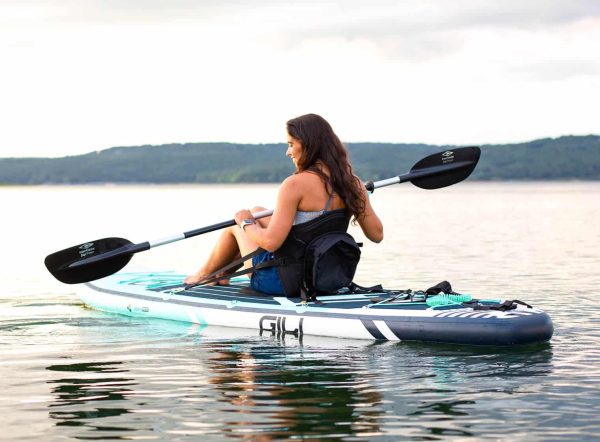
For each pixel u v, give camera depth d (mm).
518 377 5016
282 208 6391
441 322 5930
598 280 10125
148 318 7332
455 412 4301
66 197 72000
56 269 7094
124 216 31078
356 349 5848
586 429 4012
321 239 6453
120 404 4496
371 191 7145
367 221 6691
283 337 6336
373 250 14898
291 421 4164
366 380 4973
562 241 17141
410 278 10406
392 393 4672
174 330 6699
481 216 30141
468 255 13797
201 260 14000
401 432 3980
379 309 6203
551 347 5875
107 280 8258
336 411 4332
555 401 4488
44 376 5141
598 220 26734
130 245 7156
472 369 5219
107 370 5301
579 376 5031
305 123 6473
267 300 6762
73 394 4715
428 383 4895
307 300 6527
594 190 99938
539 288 9320
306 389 4781
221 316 6816
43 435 3986
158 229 22578
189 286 7289
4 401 4570
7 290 9570
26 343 6219
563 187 128000
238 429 4047
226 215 30969
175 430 4039
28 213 34938
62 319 7344
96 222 26750
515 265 12070
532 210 36250
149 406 4461
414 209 38375
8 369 5340
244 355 5707
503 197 64812
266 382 4953
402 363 5402
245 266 7172
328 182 6461
